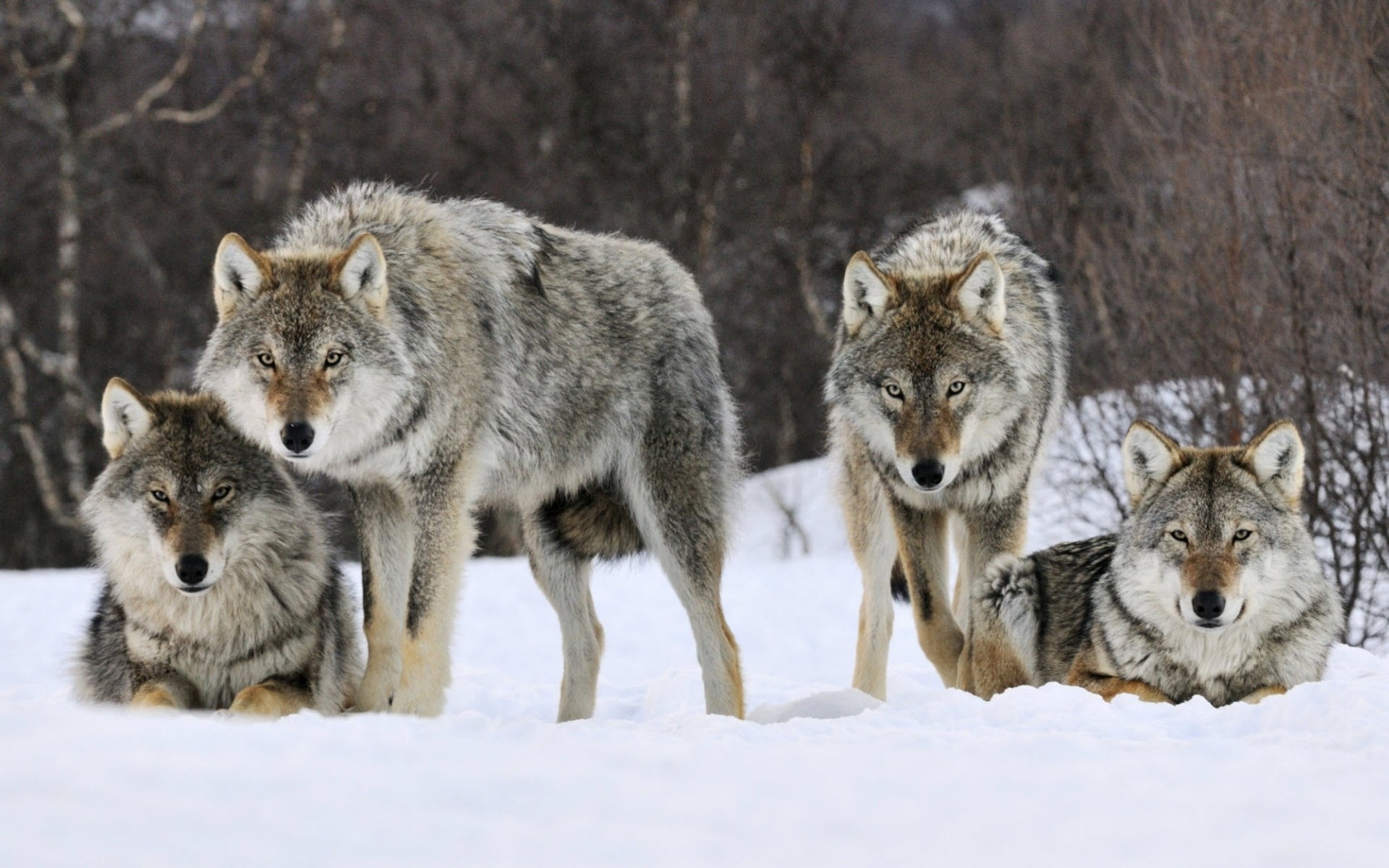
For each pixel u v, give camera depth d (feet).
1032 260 41.88
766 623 68.44
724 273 135.33
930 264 40.24
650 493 38.86
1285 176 60.03
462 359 34.76
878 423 37.24
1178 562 33.30
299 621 34.14
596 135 140.56
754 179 140.15
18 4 138.41
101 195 136.26
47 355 131.75
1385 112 59.98
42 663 56.95
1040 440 39.32
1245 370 60.75
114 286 139.33
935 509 38.55
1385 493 55.88
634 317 38.86
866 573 39.63
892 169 140.87
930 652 38.73
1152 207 74.84
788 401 130.52
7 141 139.33
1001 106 127.54
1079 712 29.07
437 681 34.12
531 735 25.32
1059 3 150.00
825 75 143.23
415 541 34.47
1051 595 38.06
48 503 130.41
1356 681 30.27
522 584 78.07
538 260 37.55
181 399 34.35
